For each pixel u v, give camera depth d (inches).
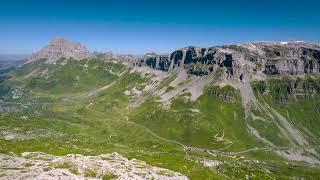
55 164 6127.0
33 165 6161.4
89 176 5753.0
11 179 5027.1
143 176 6402.6
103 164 6579.7
